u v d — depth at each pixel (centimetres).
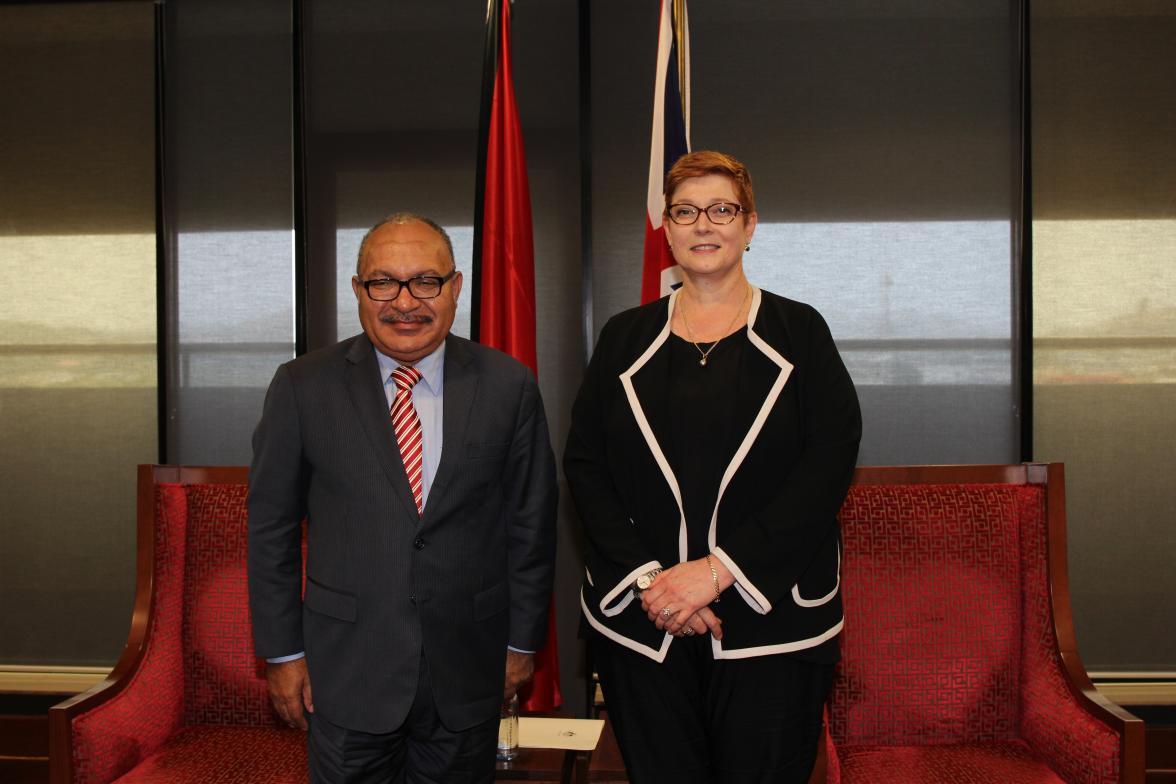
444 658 156
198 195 338
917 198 321
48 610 341
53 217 342
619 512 162
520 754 200
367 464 156
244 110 338
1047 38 316
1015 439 319
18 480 342
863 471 236
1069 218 316
